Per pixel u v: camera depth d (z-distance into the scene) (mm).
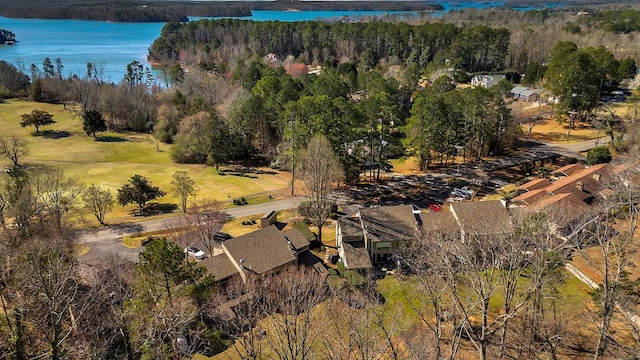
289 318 34656
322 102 72188
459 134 80062
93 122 109438
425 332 36375
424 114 74938
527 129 99375
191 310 35719
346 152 72750
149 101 124812
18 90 147250
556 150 86750
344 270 47094
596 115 102438
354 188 73125
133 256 52812
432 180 75188
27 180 58688
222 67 152500
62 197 62125
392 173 79562
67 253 41500
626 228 44156
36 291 33875
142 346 31234
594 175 61656
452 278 31984
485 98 79125
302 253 50969
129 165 90562
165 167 88812
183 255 36500
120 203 66688
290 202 69750
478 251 41312
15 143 88000
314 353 30062
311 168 61031
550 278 34875
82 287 40438
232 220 63062
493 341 34906
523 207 52281
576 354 33531
